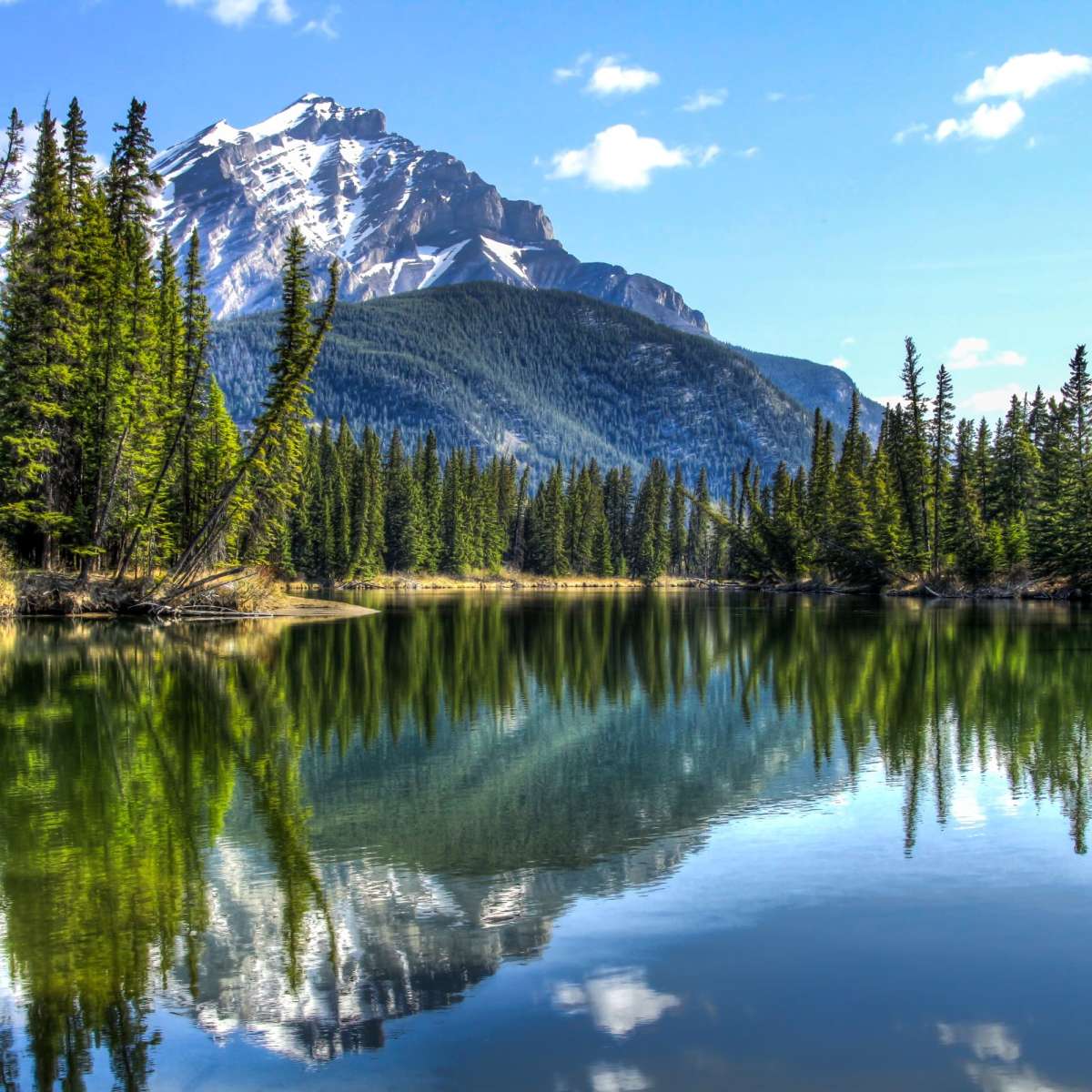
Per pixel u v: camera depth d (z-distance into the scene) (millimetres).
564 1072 6230
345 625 48281
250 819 12430
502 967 7852
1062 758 15938
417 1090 6062
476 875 10250
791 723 19516
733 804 13188
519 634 43781
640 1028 6812
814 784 14344
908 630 43625
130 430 45812
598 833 11828
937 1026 6824
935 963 7887
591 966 7863
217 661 30047
